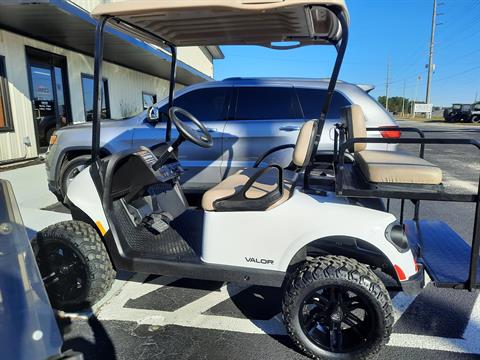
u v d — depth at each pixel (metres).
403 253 2.11
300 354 2.22
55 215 4.38
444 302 2.80
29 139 7.55
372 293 1.99
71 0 7.12
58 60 8.49
